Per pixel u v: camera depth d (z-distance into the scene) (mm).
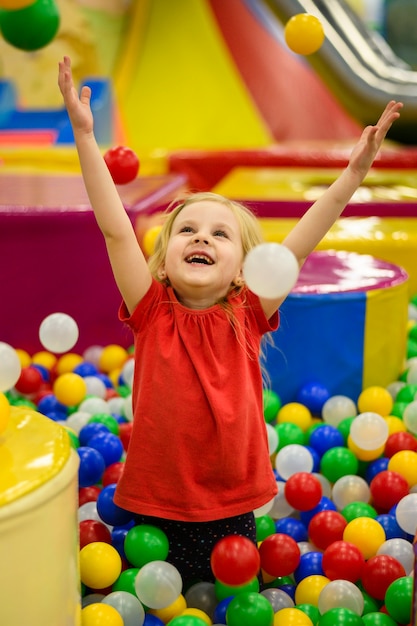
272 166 5703
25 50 2334
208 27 8258
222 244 1650
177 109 7949
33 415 1490
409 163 5668
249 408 1618
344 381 2527
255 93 8125
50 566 1285
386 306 2539
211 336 1626
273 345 2303
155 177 4273
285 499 1953
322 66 7168
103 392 2600
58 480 1288
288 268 1270
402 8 8859
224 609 1604
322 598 1622
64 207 2885
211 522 1650
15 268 2898
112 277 2953
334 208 1616
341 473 2127
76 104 1489
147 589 1551
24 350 2963
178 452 1583
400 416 2418
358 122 7438
